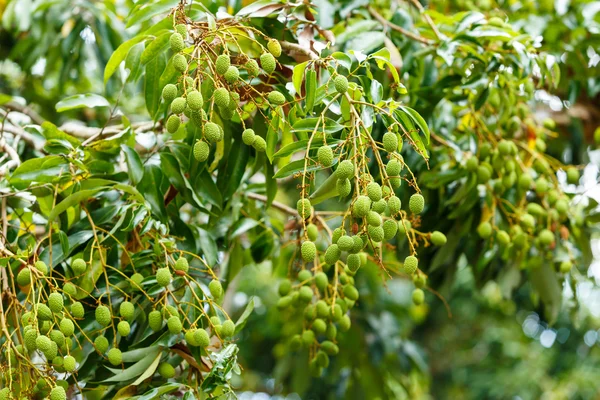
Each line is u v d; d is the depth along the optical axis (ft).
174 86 5.94
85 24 9.05
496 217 7.77
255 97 6.61
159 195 6.76
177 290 6.43
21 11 8.79
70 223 6.70
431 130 7.52
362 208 5.62
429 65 7.58
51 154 6.82
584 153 9.34
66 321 5.97
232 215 7.30
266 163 6.90
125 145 6.75
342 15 7.60
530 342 18.34
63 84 9.09
